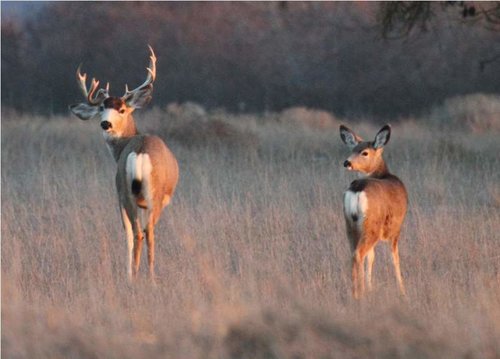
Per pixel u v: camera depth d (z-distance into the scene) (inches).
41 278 971.9
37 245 1118.4
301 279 962.1
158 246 1119.6
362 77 3941.9
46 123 2345.0
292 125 2482.8
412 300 848.9
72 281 943.7
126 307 844.0
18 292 871.1
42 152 1786.4
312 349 694.5
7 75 3855.8
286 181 1433.3
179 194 1419.8
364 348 700.7
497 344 697.6
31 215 1295.5
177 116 2106.3
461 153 1852.9
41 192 1459.2
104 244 1066.1
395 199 943.7
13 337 727.1
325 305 792.9
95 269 995.3
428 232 1099.9
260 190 1421.0
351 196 911.7
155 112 2320.4
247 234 1137.4
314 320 737.0
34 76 3900.1
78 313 792.3
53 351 708.7
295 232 1178.0
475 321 725.9
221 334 718.5
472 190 1421.0
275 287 860.6
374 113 3799.2
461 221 1144.2
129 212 1010.7
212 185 1477.6
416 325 730.2
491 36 3764.8
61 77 3917.3
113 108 1076.5
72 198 1371.8
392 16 2046.0
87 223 1212.5
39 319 767.7
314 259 1054.4
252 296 815.1
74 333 727.1
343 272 961.5
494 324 723.4
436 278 924.0
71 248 1102.4
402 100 3838.6
